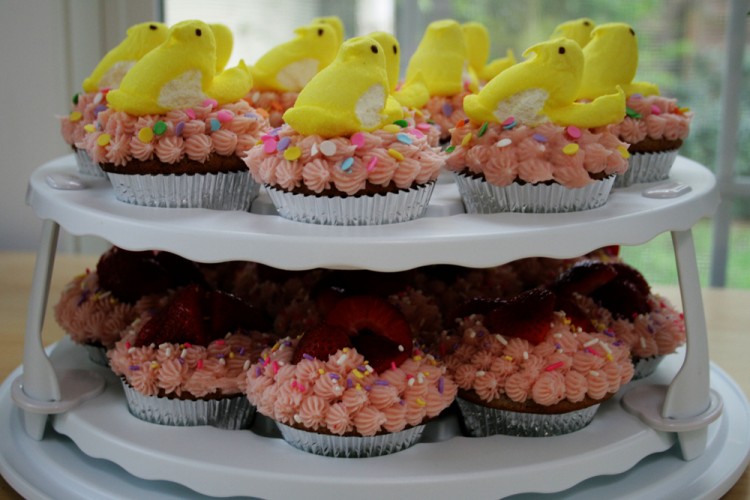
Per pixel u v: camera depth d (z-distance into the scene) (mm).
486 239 507
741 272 946
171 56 566
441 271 673
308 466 532
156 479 547
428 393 544
